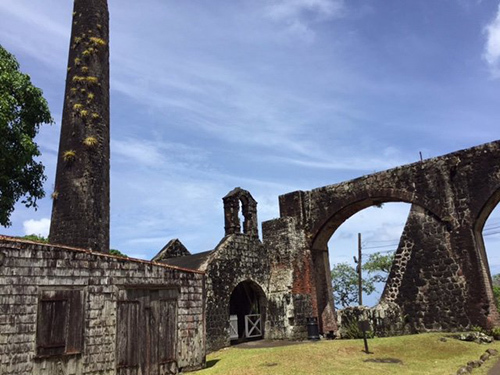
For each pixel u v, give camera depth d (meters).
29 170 16.75
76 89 16.94
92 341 10.11
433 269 17.80
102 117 16.98
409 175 19.25
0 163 15.05
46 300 9.43
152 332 11.60
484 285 16.48
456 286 17.09
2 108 14.34
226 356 14.25
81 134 16.28
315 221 21.84
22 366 8.78
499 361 12.09
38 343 9.11
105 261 10.82
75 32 17.92
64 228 15.30
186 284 13.00
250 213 20.39
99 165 16.27
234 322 18.20
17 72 15.99
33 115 16.27
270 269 20.42
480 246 17.80
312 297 20.50
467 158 17.80
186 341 12.51
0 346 8.57
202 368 12.69
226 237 18.75
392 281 18.75
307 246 21.61
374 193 20.19
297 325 18.80
